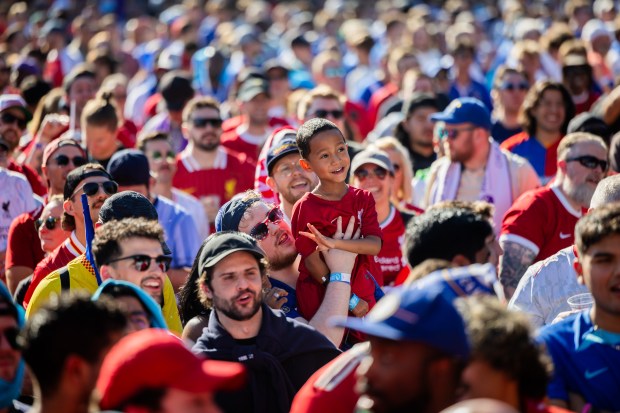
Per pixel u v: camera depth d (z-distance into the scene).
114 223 11.88
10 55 38.09
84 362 8.38
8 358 10.13
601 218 9.94
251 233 13.42
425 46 41.31
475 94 32.69
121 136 25.05
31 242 16.69
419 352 7.95
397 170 19.14
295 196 14.61
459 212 10.79
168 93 26.75
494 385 8.30
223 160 22.94
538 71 31.92
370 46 39.22
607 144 20.11
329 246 12.62
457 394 8.03
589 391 10.05
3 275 18.06
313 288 13.12
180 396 7.57
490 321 8.38
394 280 17.42
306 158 12.94
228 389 7.76
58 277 13.09
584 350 10.14
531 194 16.19
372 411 8.25
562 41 34.19
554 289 12.85
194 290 12.46
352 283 13.12
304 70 39.50
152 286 11.66
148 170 17.34
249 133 25.50
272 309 11.96
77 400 8.41
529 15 48.06
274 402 11.34
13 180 18.38
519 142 21.94
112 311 8.62
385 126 26.89
